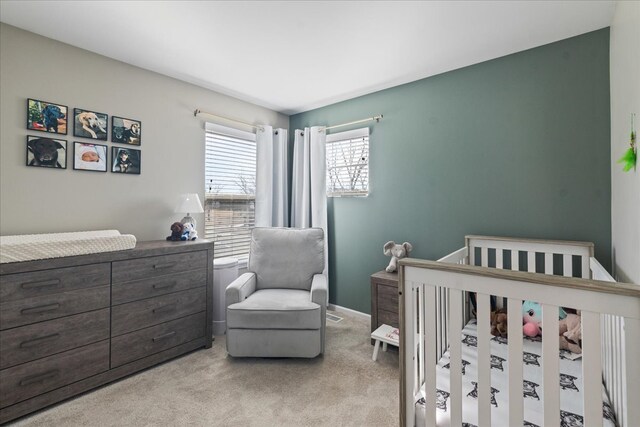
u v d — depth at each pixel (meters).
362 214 3.30
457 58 2.46
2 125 1.98
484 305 1.13
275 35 2.13
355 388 1.99
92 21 1.97
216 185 3.25
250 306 2.31
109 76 2.45
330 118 3.58
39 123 2.12
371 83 2.96
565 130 2.17
